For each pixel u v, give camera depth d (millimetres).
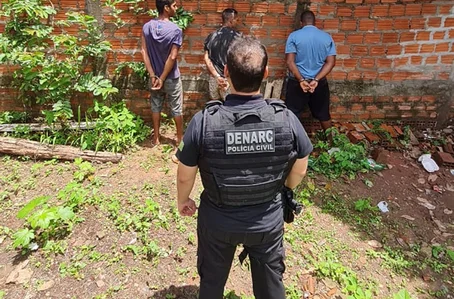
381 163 4871
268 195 2146
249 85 2008
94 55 4910
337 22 4922
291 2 4836
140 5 4824
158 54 4484
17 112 5172
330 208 4105
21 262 3248
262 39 5016
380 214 4105
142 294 3021
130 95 5246
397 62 5148
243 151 2014
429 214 4168
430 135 5426
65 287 3043
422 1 4820
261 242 2230
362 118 5477
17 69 4953
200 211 2283
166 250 3391
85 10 4797
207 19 4895
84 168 4320
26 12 4559
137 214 3715
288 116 2100
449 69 5211
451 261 3613
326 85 4922
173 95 4730
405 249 3723
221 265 2340
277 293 2387
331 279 3281
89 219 3639
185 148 2062
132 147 4875
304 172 2281
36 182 4184
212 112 2045
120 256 3299
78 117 5027
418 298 3242
